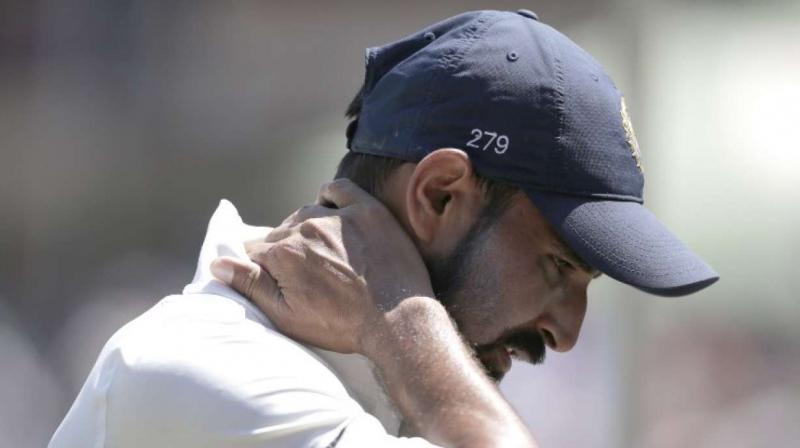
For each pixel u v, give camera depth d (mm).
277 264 6621
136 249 23203
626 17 19391
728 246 20703
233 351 6246
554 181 6531
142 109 22922
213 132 22578
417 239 6727
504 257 6637
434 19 21234
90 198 23281
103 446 6324
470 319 6695
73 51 23016
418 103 6691
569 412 19188
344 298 6480
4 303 23141
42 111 23141
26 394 22766
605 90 6766
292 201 22016
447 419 6148
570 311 6793
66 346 23156
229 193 22469
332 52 21891
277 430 6082
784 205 20484
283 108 22203
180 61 22625
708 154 20438
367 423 6172
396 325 6379
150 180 23062
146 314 6711
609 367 19109
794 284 20578
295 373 6223
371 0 21391
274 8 22000
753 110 20375
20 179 23312
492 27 6738
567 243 6625
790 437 20594
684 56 20281
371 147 6914
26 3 22953
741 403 20750
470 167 6551
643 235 6527
